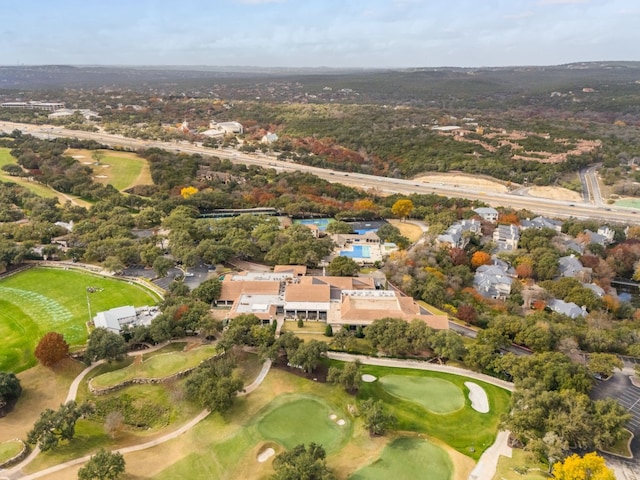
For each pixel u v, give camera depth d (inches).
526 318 6053.2
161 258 7332.7
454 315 6481.3
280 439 4079.7
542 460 3892.7
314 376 4913.9
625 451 4089.6
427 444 4089.6
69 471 3703.3
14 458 3779.5
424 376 5059.1
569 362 4899.1
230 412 4370.1
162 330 5374.0
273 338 5246.1
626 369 5378.9
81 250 7829.7
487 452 4018.2
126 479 3639.3
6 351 5236.2
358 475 3725.4
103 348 4933.6
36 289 6815.9
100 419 4328.3
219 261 7637.8
